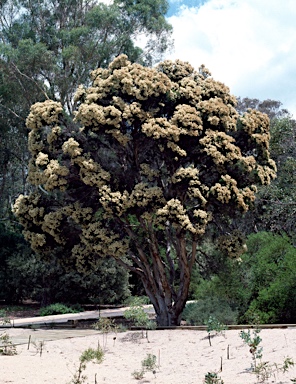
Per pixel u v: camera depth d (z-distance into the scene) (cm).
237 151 1429
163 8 2761
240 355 812
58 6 2847
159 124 1388
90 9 2883
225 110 1455
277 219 1811
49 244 1627
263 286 1323
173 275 1588
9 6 2855
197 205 1396
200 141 1390
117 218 1462
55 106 1537
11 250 2600
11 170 3666
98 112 1399
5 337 1062
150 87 1423
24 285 2494
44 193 1858
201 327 1159
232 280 1427
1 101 2714
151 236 1480
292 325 1014
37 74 2595
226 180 1373
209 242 1756
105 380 706
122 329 1287
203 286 1541
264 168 1527
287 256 1286
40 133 1584
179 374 740
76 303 2442
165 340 1074
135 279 2844
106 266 2433
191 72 1595
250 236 1575
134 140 1465
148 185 1415
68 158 1555
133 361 889
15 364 796
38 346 1050
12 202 3862
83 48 2550
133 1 2666
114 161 1538
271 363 716
